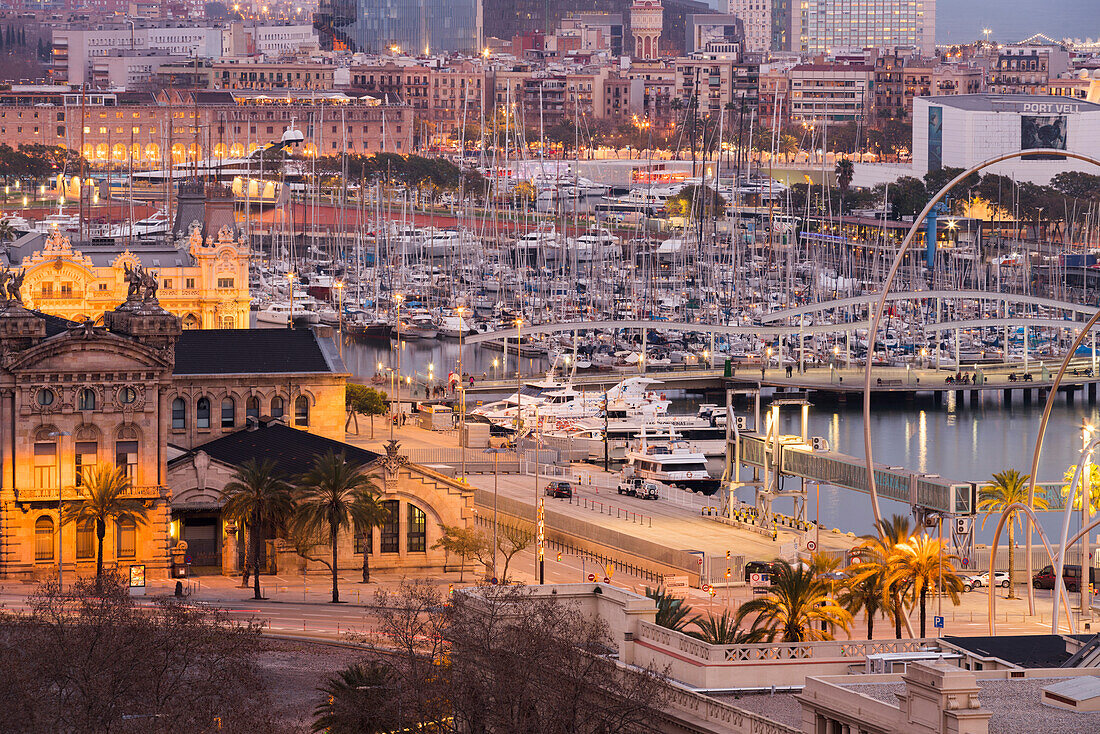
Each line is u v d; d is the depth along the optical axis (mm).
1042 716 142500
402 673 182000
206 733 190250
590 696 169875
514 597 183000
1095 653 166000
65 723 194500
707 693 167500
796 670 170625
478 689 171000
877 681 154250
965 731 134375
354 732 181875
